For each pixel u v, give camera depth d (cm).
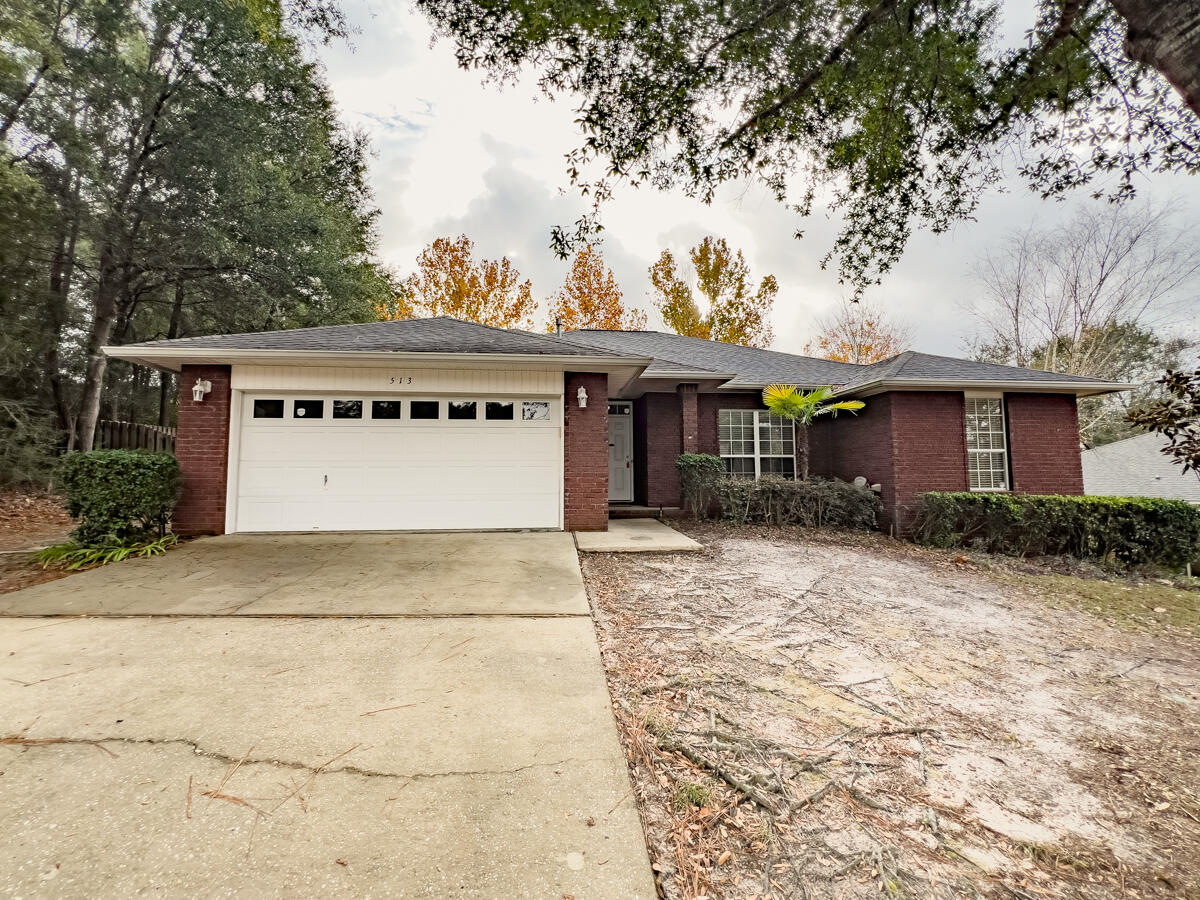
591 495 795
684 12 335
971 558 779
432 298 2311
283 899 157
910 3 354
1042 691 348
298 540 680
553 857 178
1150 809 232
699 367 1120
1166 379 306
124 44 1302
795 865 187
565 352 759
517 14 339
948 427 955
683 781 230
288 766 221
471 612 426
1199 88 139
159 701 273
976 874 189
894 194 449
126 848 174
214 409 714
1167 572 741
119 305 1367
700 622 442
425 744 241
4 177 1005
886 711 308
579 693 298
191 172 1262
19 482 1102
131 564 552
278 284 1388
